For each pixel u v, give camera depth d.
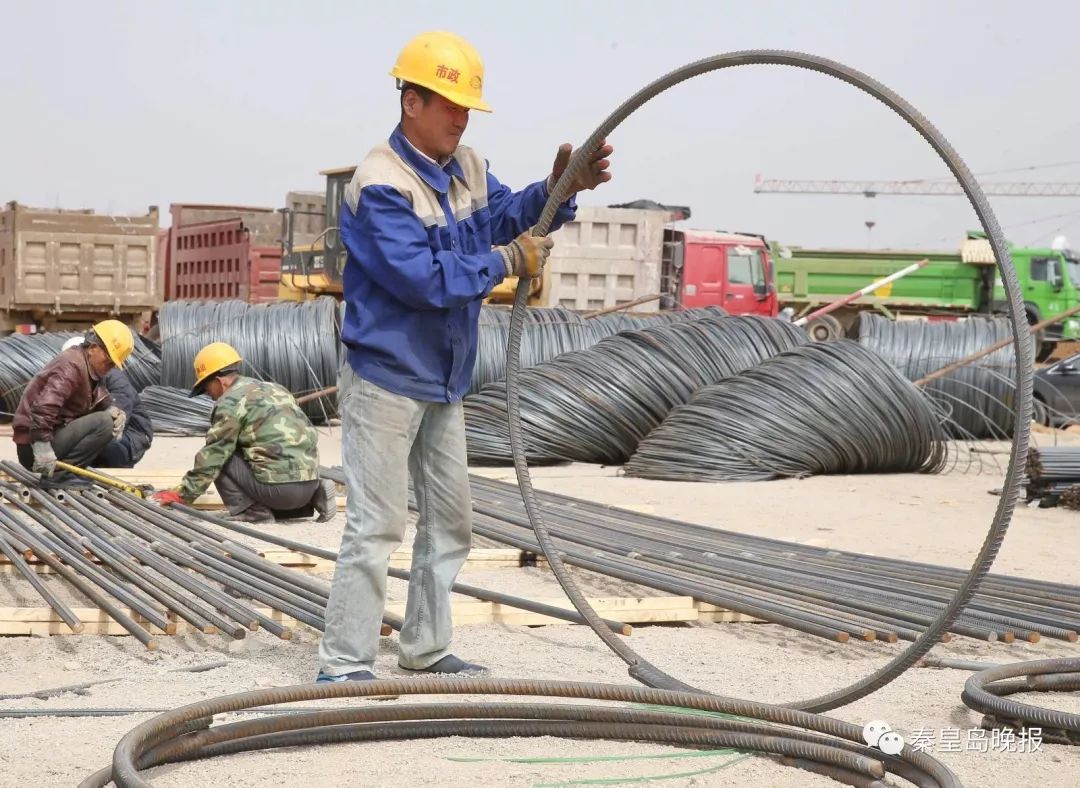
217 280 24.31
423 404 4.63
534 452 13.02
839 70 4.09
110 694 4.66
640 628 6.19
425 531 4.93
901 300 29.95
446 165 4.64
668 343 13.56
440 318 4.56
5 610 5.70
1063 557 8.29
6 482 9.30
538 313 17.19
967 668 5.42
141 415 10.76
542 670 5.20
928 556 8.29
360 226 4.42
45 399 9.00
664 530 8.54
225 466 8.44
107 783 3.53
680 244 24.12
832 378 12.54
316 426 16.92
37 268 19.22
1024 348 3.84
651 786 3.69
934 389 16.83
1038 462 10.68
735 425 12.26
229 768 3.80
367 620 4.63
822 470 12.60
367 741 4.12
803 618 5.75
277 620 5.89
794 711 4.01
